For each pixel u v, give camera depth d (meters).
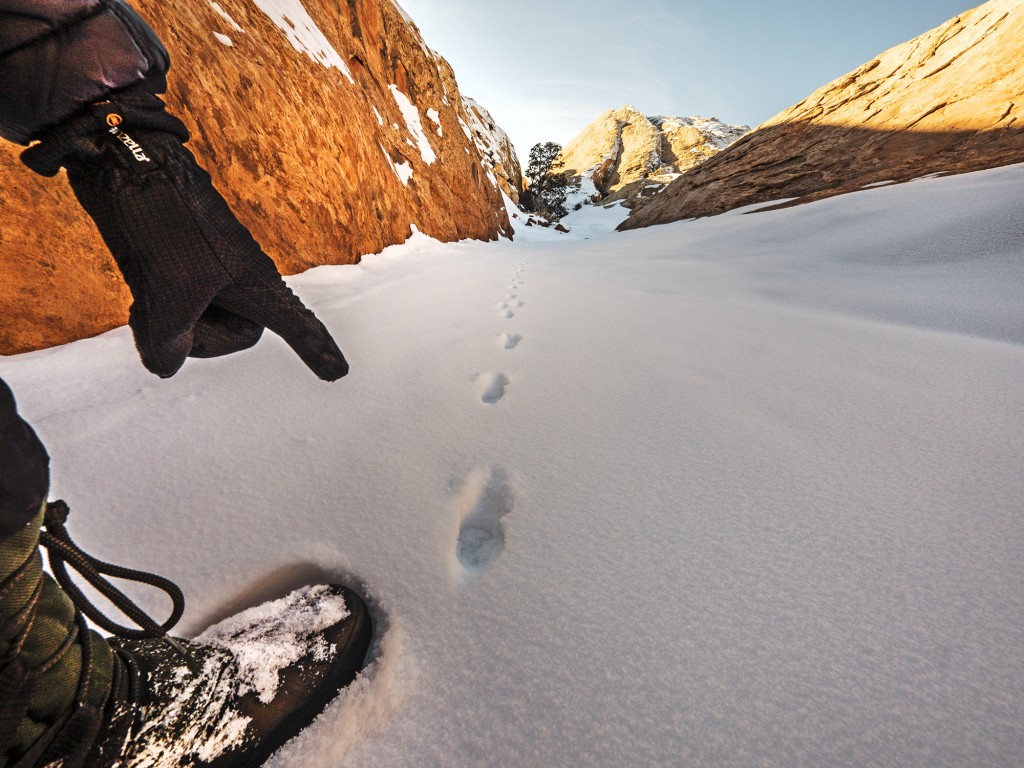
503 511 1.02
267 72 3.40
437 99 10.94
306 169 3.55
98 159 0.53
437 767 0.55
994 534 0.85
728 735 0.56
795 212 6.01
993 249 2.82
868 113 8.92
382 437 1.28
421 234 6.80
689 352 1.95
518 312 2.82
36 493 0.41
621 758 0.54
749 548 0.86
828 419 1.32
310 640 0.68
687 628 0.70
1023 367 1.54
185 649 0.65
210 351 0.75
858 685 0.61
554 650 0.68
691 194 11.97
